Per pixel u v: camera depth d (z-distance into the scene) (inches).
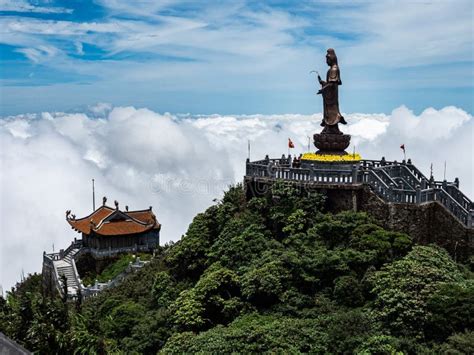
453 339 1225.4
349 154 1995.6
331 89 1988.2
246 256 1775.3
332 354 1328.7
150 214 3174.2
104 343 1519.4
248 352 1368.1
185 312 1651.1
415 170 2111.2
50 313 1414.9
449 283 1366.9
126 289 2268.7
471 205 1851.6
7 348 973.8
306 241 1720.0
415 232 1731.1
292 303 1560.0
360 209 1831.9
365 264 1579.7
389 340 1278.3
